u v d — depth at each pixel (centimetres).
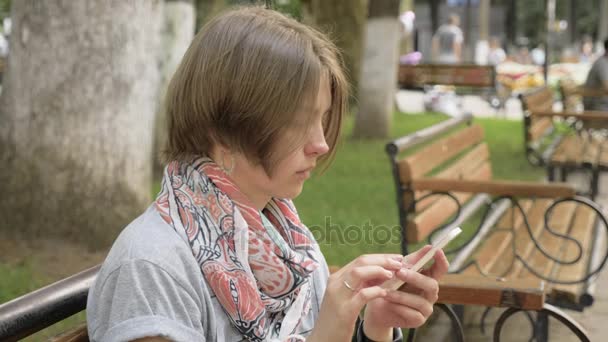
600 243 702
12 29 789
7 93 793
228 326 211
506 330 628
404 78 2667
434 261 226
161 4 842
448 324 620
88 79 778
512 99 3058
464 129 830
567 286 538
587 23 6319
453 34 3039
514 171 1352
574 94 1501
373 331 237
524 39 5453
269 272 216
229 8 218
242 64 201
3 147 790
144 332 186
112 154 793
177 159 217
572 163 1024
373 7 1730
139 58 805
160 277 193
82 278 229
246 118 201
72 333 221
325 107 212
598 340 623
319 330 201
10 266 711
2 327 192
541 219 761
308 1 2297
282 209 240
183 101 210
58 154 781
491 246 659
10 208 782
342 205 1043
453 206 696
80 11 769
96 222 786
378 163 1412
